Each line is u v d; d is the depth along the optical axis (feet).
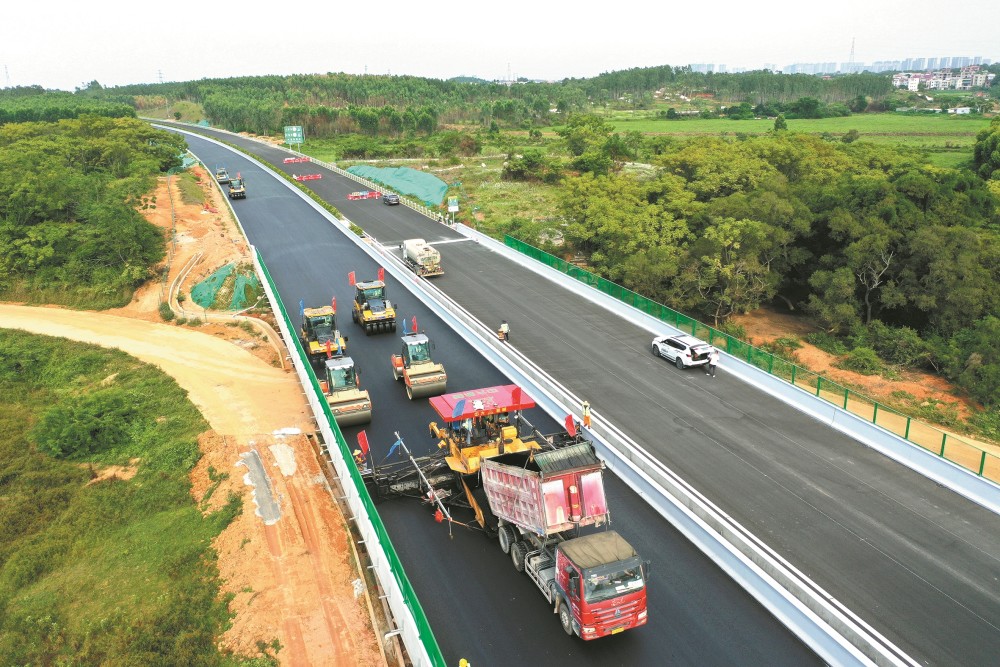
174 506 95.81
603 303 154.40
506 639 59.36
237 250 196.85
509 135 510.17
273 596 72.43
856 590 65.57
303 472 95.25
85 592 81.97
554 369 118.11
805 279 188.44
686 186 233.96
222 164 385.29
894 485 84.17
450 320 142.82
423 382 104.99
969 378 143.95
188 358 144.25
